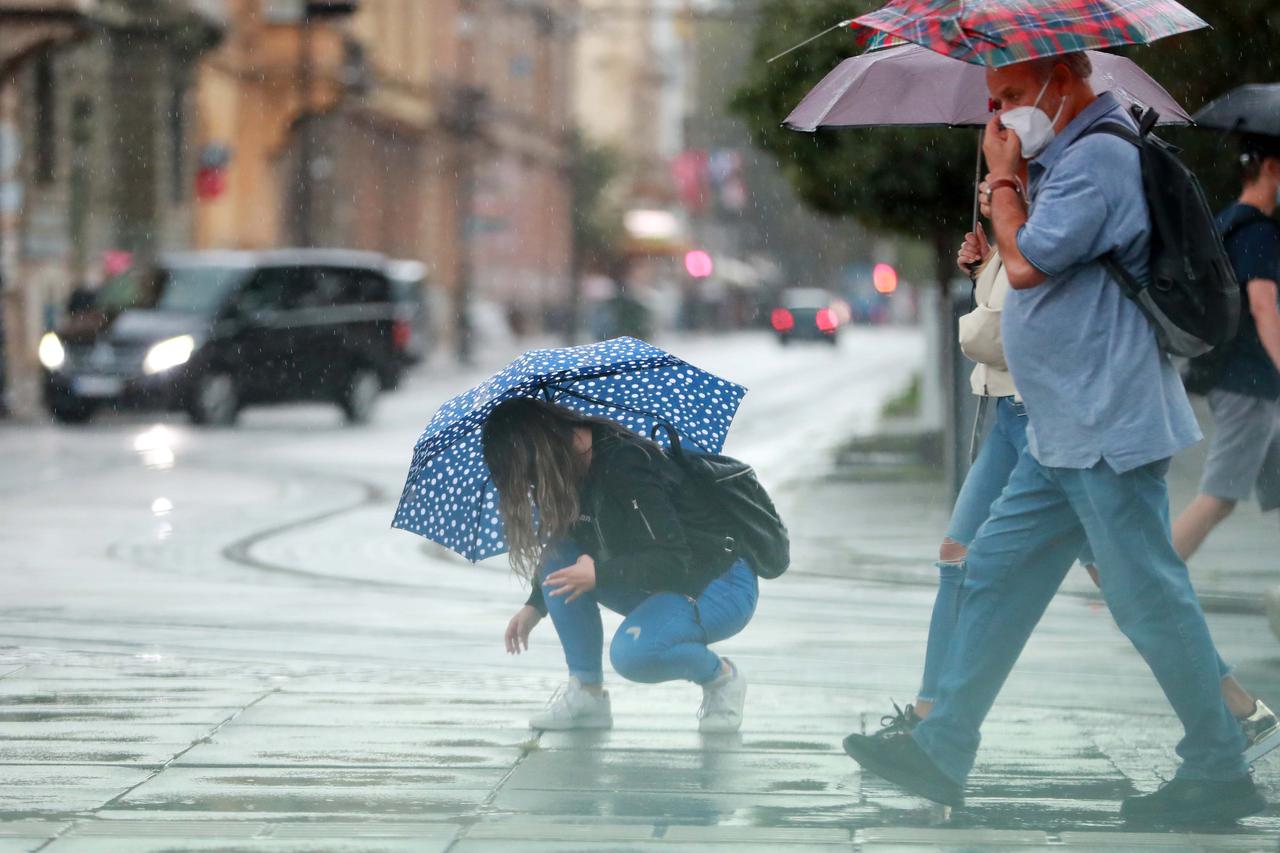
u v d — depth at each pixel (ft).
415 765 52.39
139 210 362.94
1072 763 53.21
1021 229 44.88
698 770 52.03
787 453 185.47
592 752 54.39
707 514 56.39
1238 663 69.05
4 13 307.17
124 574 98.02
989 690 47.19
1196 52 118.21
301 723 58.23
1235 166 121.39
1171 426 45.14
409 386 352.08
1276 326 63.41
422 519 57.06
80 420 235.20
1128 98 53.62
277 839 43.01
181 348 230.07
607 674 67.97
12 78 318.65
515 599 89.30
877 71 55.98
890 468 165.17
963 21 44.24
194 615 83.30
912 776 47.24
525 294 649.61
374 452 191.01
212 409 232.73
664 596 56.29
